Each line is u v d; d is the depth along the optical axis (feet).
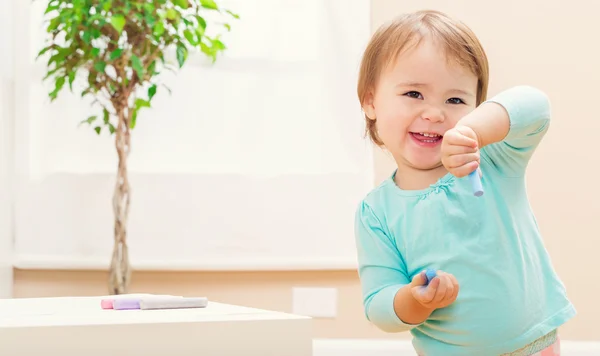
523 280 3.79
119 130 7.21
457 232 3.80
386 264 3.97
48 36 8.13
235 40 8.11
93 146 8.13
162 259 8.08
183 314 2.79
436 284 3.28
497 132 3.50
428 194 3.93
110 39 7.06
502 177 3.94
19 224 8.14
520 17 8.07
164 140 8.13
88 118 7.65
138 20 6.95
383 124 4.10
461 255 3.75
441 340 3.88
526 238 3.93
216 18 8.07
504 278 3.74
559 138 8.02
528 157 3.94
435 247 3.82
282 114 8.14
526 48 8.07
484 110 3.53
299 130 8.14
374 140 4.58
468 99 4.00
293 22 8.13
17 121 8.15
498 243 3.77
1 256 7.76
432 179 4.02
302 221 8.11
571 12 8.07
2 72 7.85
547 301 3.95
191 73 8.11
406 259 3.94
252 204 8.13
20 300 4.03
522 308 3.76
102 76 7.33
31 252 8.13
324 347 7.80
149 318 2.63
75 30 6.75
